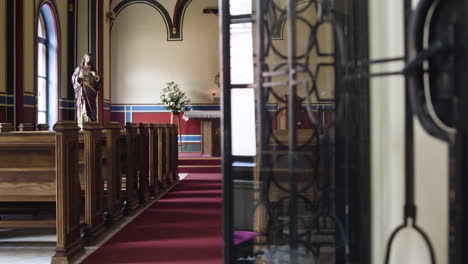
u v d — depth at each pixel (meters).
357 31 1.73
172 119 12.59
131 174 5.16
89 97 9.15
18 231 4.34
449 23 1.14
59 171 3.20
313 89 1.96
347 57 1.82
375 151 1.70
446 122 1.19
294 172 2.02
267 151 2.08
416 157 1.44
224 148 1.98
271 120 2.05
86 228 3.75
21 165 3.63
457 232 1.11
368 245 1.74
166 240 3.86
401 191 1.54
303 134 2.00
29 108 8.67
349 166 1.89
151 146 6.21
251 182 2.85
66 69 11.19
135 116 12.94
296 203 2.03
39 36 10.12
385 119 1.63
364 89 1.71
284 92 1.99
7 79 7.99
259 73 2.03
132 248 3.60
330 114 1.98
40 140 3.48
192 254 3.40
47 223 3.58
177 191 6.84
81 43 11.43
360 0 1.70
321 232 2.04
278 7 2.04
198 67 12.91
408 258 1.54
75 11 11.35
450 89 1.15
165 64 12.94
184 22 12.94
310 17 2.02
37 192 3.62
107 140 4.51
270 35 2.03
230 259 1.96
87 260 3.27
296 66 1.92
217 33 12.89
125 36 12.95
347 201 1.93
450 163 1.15
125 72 12.94
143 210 5.32
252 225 2.82
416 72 1.25
